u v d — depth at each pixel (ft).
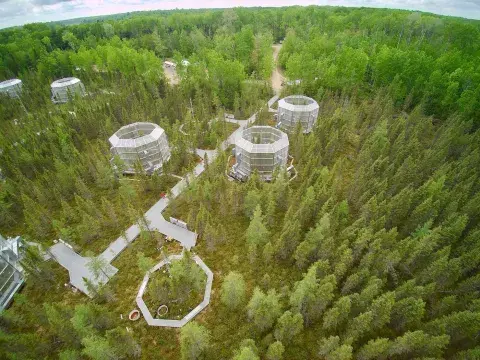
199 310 135.85
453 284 142.72
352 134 260.01
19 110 325.42
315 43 395.14
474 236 146.10
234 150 248.32
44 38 480.23
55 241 176.14
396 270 147.74
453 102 264.11
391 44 409.90
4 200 194.39
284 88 337.72
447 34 416.46
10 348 108.06
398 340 107.24
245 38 427.74
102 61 425.28
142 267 136.77
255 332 121.90
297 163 231.91
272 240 163.32
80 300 144.15
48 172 210.59
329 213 156.76
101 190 213.87
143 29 599.16
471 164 193.98
